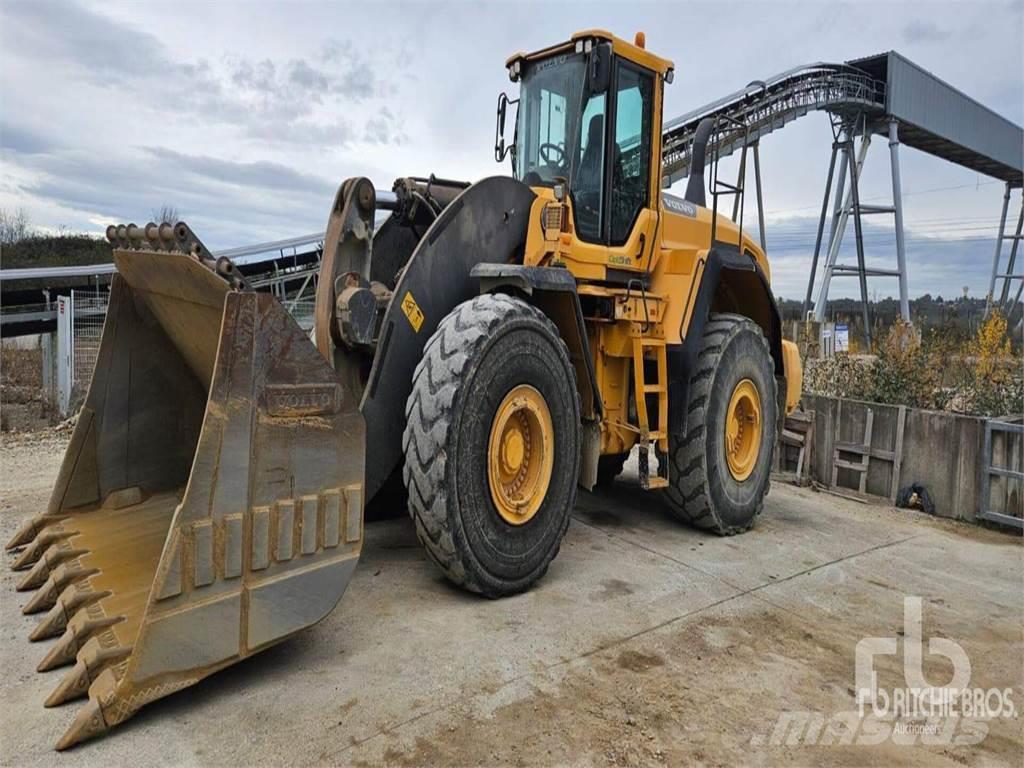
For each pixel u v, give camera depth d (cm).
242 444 249
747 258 519
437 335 331
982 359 901
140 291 366
